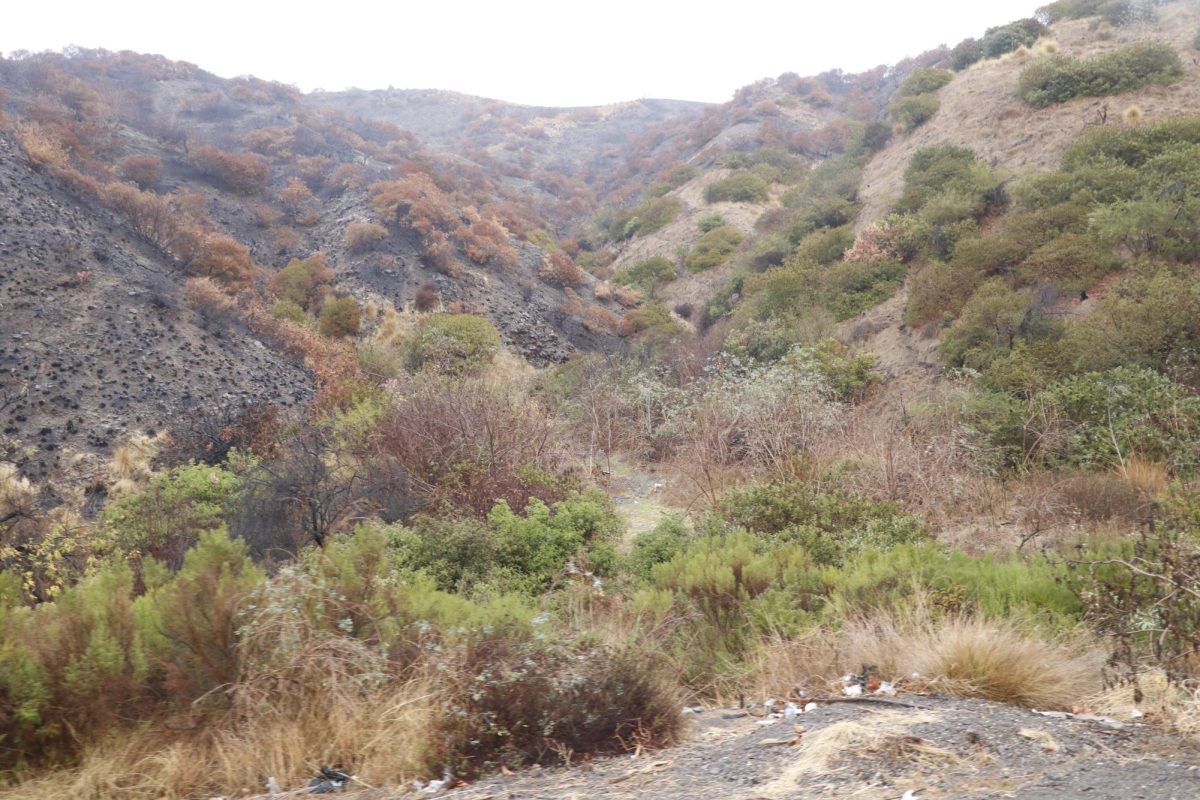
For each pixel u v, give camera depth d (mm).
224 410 18016
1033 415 10477
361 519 8773
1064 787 2199
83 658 3115
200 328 21609
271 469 10266
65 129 33031
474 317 27391
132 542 9445
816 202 33531
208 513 9945
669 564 6355
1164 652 3184
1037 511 7836
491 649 3377
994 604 4512
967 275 17859
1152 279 13438
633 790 2506
